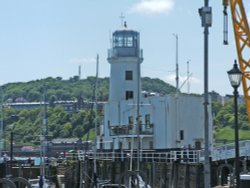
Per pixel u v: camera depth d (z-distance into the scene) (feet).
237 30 475.72
